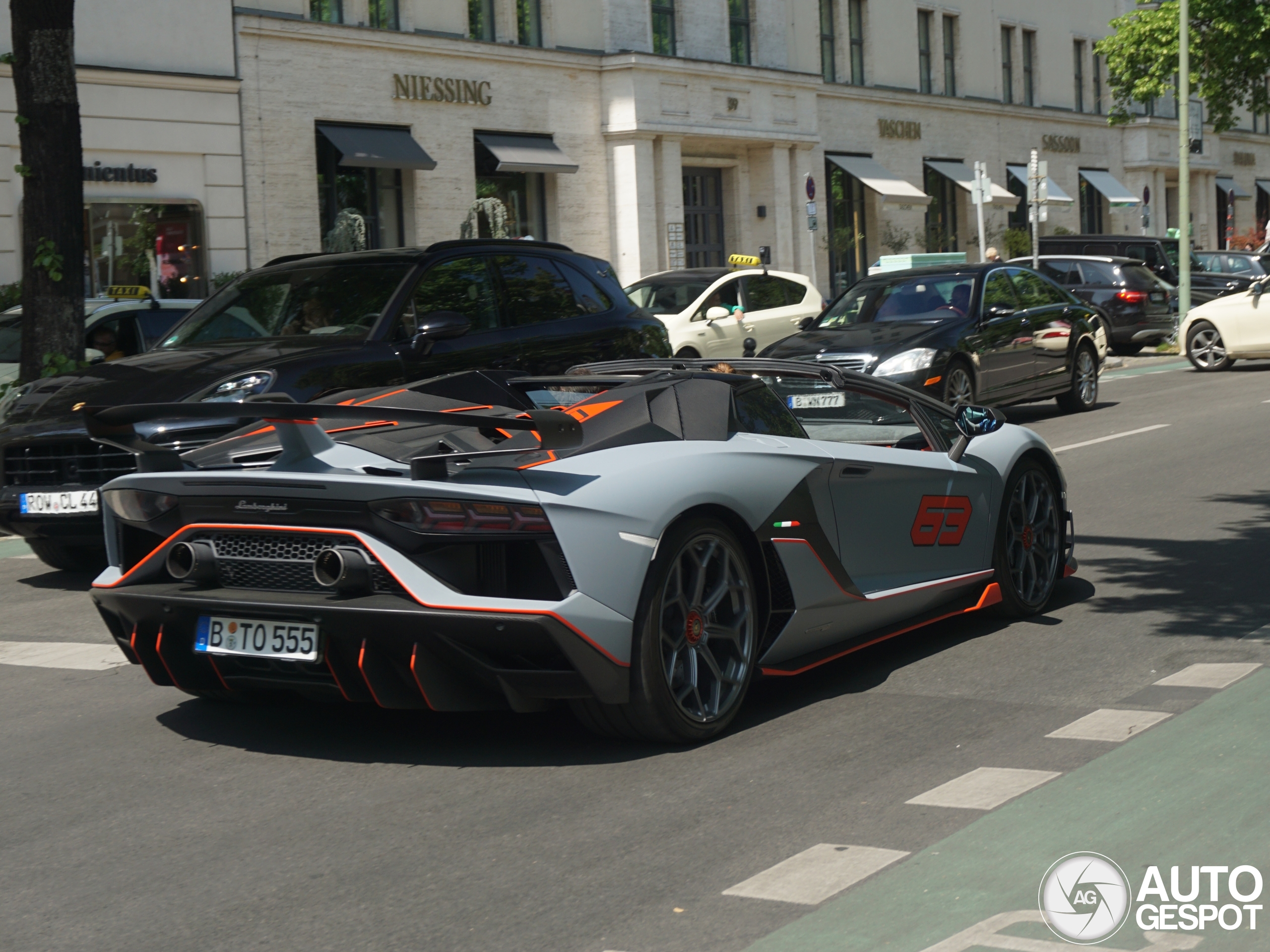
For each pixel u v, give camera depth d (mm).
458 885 3697
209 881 3801
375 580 4465
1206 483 10727
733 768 4594
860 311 15398
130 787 4645
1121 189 49188
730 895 3559
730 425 5230
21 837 4215
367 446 4965
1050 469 6891
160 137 23328
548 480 4496
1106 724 4918
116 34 22766
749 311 20469
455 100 27750
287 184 25156
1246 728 4770
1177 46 35188
